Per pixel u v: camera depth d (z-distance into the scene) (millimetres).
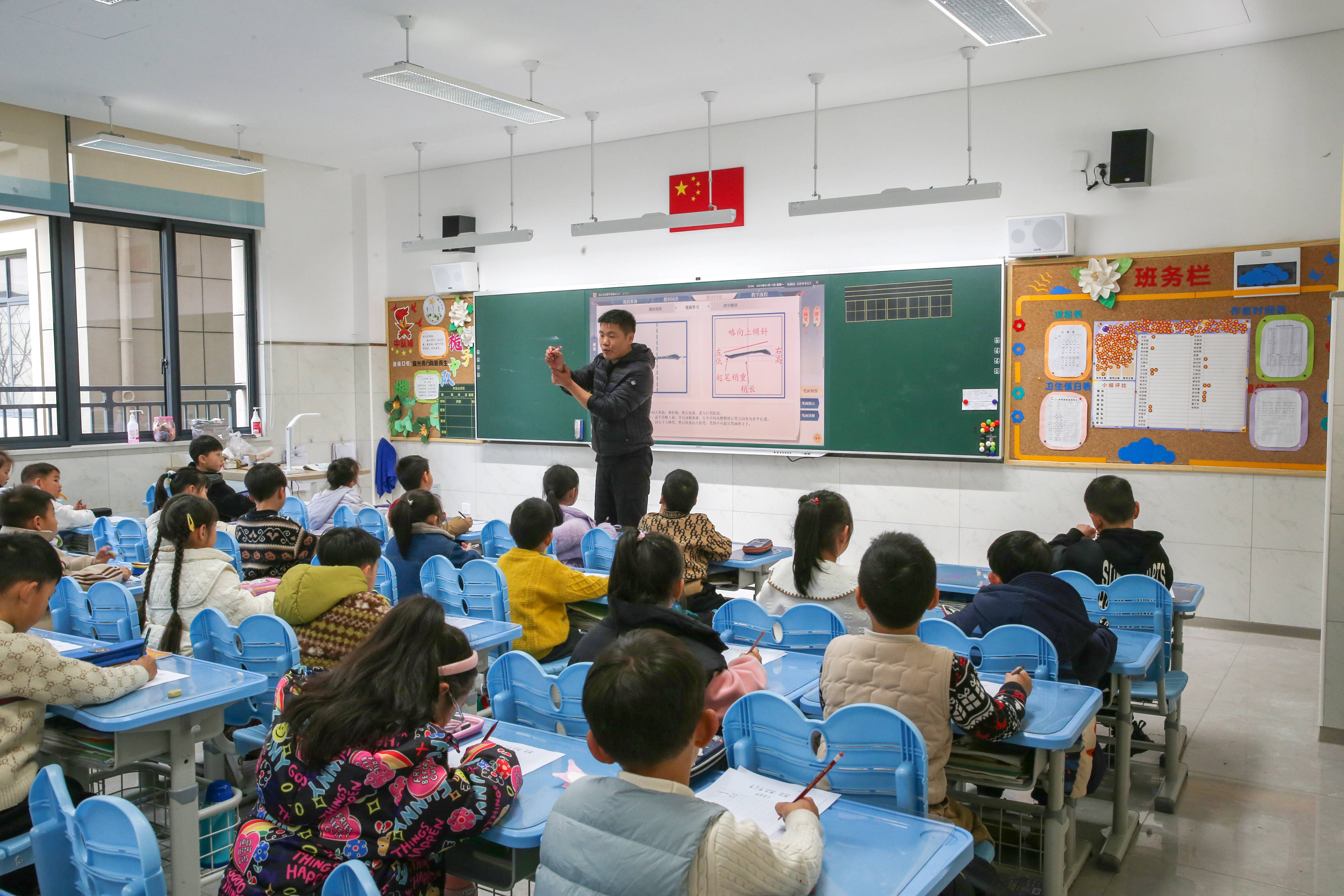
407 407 8688
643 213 7277
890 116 6230
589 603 3629
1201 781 3318
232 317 8031
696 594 3826
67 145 6660
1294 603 5129
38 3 4559
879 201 5547
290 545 3873
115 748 2070
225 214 7699
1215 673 4555
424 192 8484
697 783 1896
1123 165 5336
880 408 6281
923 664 1883
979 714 1864
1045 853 2260
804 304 6516
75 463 6793
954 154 6031
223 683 2225
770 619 2781
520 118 5891
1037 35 4438
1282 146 5059
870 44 5180
